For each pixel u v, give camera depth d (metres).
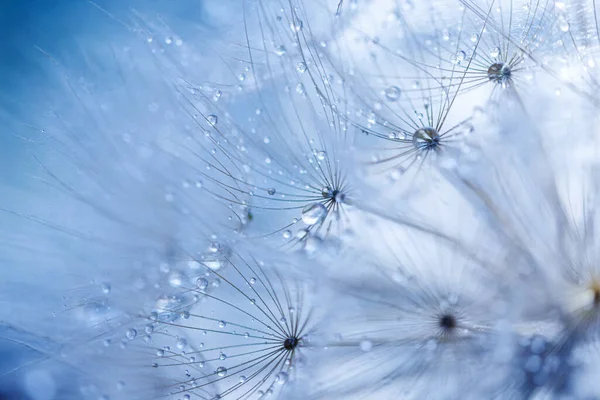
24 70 0.10
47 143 0.09
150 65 0.09
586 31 0.08
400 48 0.08
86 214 0.08
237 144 0.08
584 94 0.08
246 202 0.08
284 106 0.08
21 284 0.08
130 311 0.08
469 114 0.08
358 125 0.08
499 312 0.08
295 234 0.08
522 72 0.08
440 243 0.08
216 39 0.09
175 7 0.09
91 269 0.08
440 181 0.08
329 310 0.08
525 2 0.08
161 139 0.08
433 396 0.08
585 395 0.07
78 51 0.09
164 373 0.08
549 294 0.08
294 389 0.08
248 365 0.08
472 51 0.08
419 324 0.08
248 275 0.08
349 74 0.08
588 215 0.08
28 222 0.09
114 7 0.10
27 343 0.08
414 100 0.08
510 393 0.07
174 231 0.08
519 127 0.08
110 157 0.08
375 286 0.08
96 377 0.08
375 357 0.08
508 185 0.08
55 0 0.10
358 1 0.08
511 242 0.08
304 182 0.08
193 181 0.08
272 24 0.08
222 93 0.08
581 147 0.08
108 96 0.08
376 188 0.08
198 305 0.08
